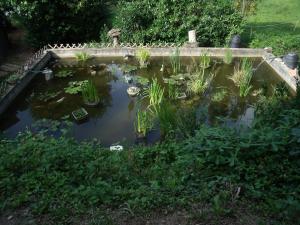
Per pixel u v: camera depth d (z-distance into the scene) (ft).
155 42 38.73
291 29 42.27
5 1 36.63
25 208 11.55
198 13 38.60
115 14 45.16
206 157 12.29
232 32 37.58
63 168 13.97
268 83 29.71
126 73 32.68
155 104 25.77
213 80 30.55
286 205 10.27
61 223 10.64
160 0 38.09
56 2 38.45
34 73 31.76
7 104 26.58
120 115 25.48
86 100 26.76
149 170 15.01
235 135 12.71
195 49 35.63
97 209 11.22
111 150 17.87
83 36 42.86
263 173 11.76
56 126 23.98
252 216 10.39
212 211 10.63
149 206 11.19
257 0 47.34
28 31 39.75
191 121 20.92
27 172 13.58
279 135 11.88
